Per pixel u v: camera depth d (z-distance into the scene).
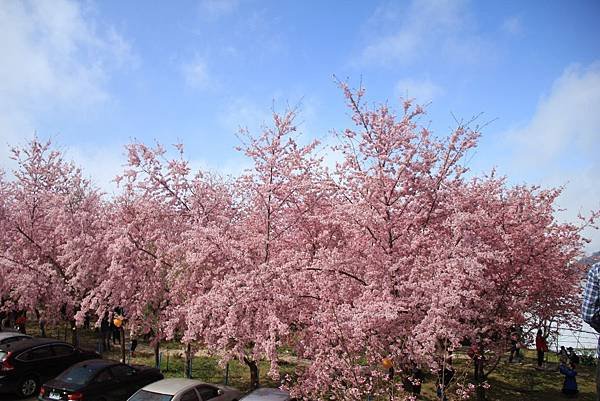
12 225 18.22
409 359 11.02
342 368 10.62
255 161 14.86
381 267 12.34
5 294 18.44
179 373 16.97
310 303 12.48
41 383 14.15
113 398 12.42
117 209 15.92
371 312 10.59
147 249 15.05
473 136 13.92
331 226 15.22
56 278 17.00
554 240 14.83
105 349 20.73
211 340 12.17
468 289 11.52
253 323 11.81
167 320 14.09
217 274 13.45
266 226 14.92
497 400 14.69
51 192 20.08
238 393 12.29
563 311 17.34
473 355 12.69
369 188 13.27
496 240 14.02
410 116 13.90
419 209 13.78
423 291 11.34
